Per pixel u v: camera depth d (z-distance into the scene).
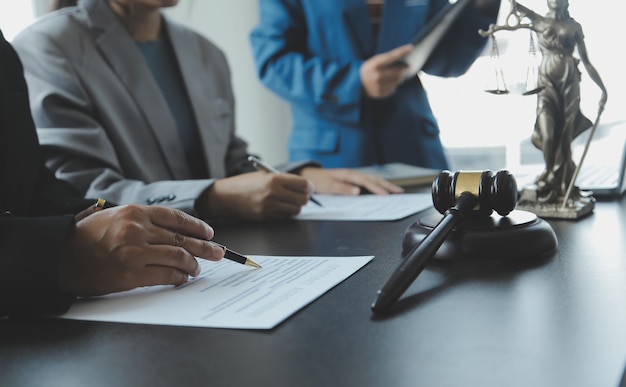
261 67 2.33
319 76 2.22
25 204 1.08
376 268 0.83
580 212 1.12
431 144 2.36
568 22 1.08
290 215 1.27
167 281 0.77
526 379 0.48
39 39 1.52
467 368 0.50
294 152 2.42
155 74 1.73
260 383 0.50
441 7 2.33
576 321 0.60
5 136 1.08
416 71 2.17
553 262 0.82
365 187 1.55
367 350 0.55
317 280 0.77
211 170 1.74
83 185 1.41
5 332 0.66
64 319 0.69
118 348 0.59
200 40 1.86
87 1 1.59
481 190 0.87
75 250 0.75
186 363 0.55
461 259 0.82
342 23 2.26
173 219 0.81
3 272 0.69
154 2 1.66
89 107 1.51
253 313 0.66
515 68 1.15
